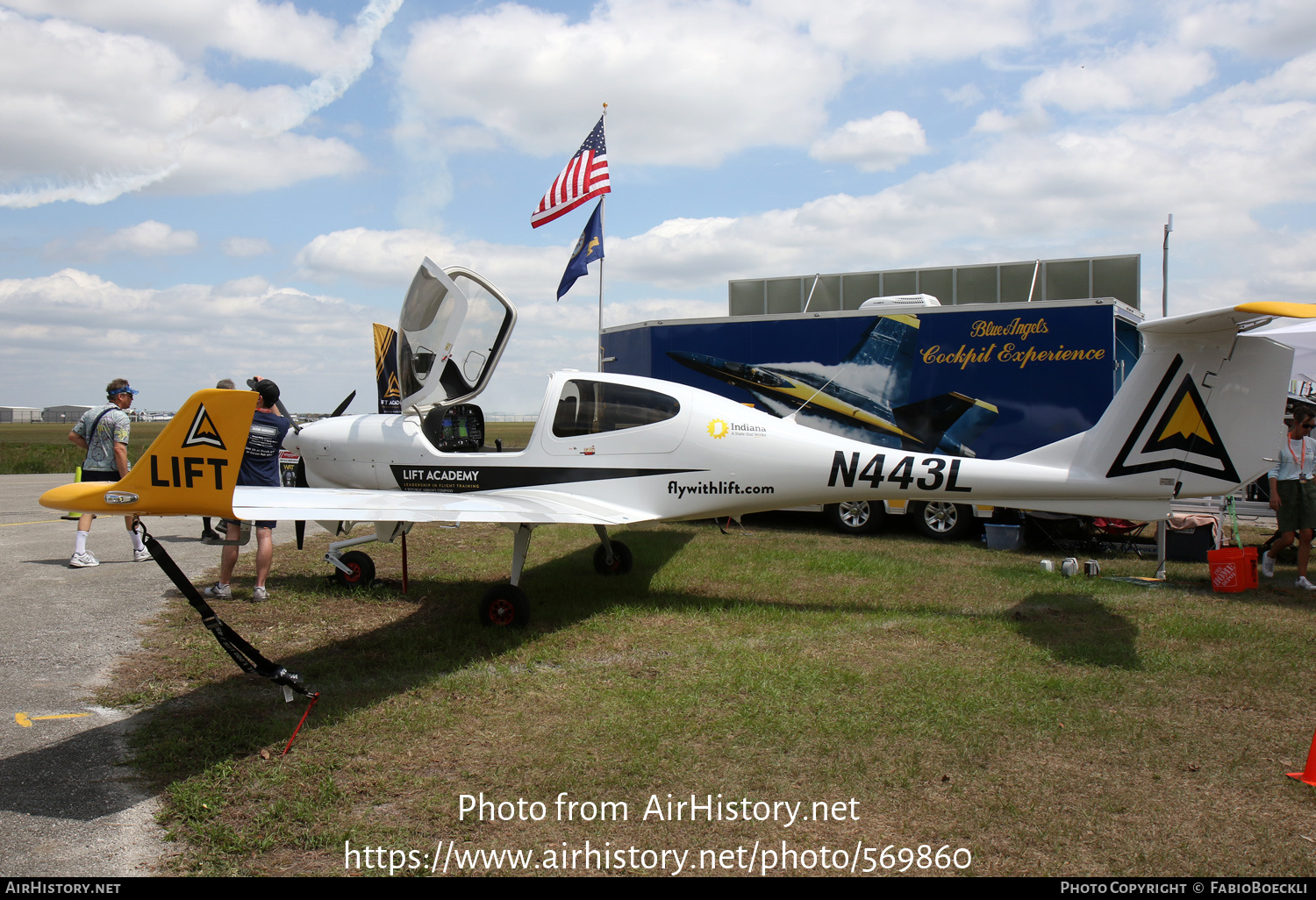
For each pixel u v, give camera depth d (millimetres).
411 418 6156
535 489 5770
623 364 10258
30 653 4453
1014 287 10703
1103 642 4707
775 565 7008
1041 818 2742
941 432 8430
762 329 9164
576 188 9602
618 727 3455
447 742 3328
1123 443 5070
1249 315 4383
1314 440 6332
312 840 2586
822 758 3186
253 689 3938
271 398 5605
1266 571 6730
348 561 6133
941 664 4301
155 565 6883
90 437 6699
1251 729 3480
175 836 2607
